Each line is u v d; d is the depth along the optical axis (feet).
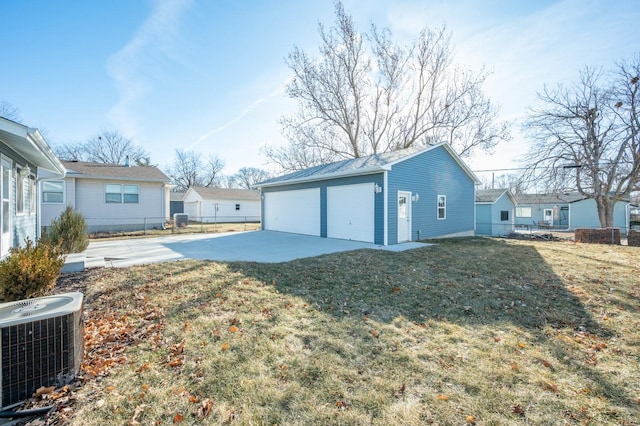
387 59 61.98
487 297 15.79
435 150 43.39
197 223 84.89
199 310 12.90
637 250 32.91
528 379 8.56
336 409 7.17
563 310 14.17
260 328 11.44
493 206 68.85
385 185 34.17
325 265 21.83
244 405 7.27
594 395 7.93
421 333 11.50
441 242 38.19
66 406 7.09
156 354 9.48
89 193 51.16
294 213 47.75
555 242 44.27
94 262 22.20
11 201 20.35
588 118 57.77
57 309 7.88
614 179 58.39
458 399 7.61
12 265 12.22
